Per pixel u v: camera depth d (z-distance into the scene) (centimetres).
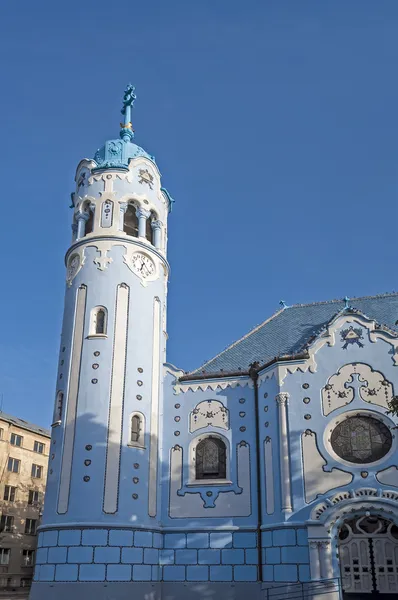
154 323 3716
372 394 3164
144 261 3803
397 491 2905
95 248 3722
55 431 3347
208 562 3162
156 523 3262
